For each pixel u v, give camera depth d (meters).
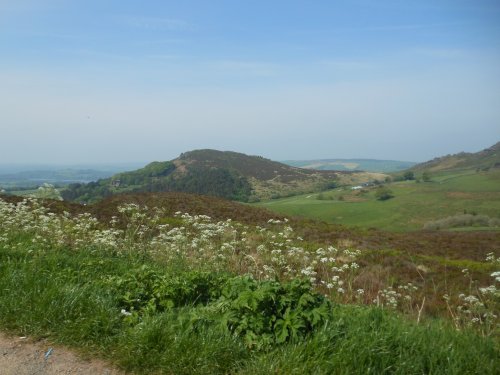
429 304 11.23
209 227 13.96
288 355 4.77
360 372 4.52
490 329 6.66
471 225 65.12
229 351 4.96
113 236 12.13
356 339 4.95
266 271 10.52
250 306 5.19
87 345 5.32
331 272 12.39
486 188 110.75
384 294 10.38
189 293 6.95
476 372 4.63
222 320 5.37
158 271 8.49
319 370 4.50
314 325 5.27
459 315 7.80
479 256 26.56
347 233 31.36
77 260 9.38
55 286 6.50
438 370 4.61
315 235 29.08
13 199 28.33
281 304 5.40
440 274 17.78
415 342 5.10
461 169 188.50
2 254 8.94
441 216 80.75
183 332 5.35
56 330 5.63
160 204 33.94
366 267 16.53
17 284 6.68
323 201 101.94
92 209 29.81
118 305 6.55
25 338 5.52
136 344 5.15
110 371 4.88
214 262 10.80
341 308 7.19
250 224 29.77
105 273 8.75
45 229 11.74
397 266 18.59
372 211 87.75
